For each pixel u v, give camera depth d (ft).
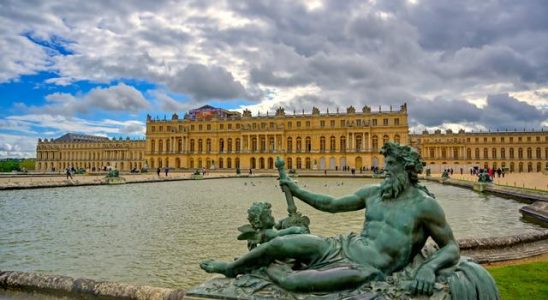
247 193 127.95
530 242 37.11
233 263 14.56
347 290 12.64
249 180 239.91
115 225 60.90
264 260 14.11
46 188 139.03
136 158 568.82
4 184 129.49
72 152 604.90
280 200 98.73
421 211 13.74
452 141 472.85
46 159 618.85
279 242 13.82
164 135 479.00
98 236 52.24
